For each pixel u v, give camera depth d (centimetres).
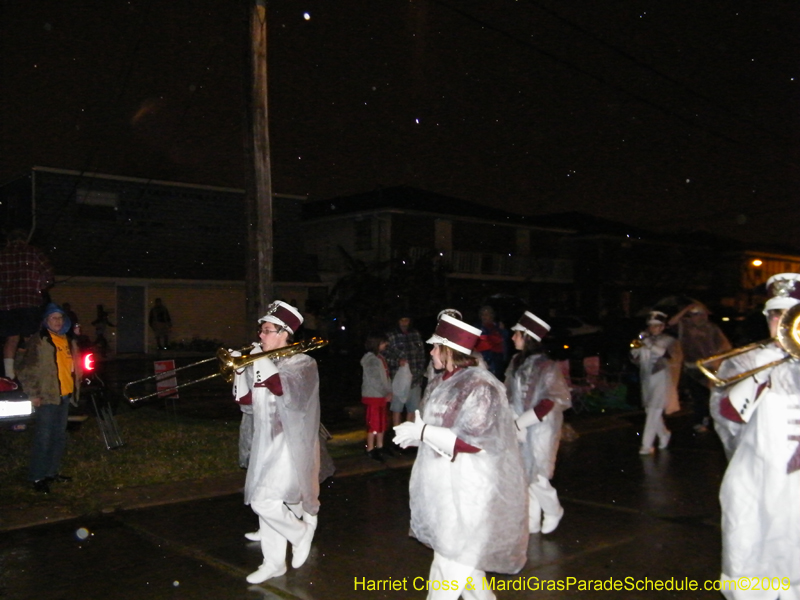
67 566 559
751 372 398
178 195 2905
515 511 412
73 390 796
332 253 3312
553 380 586
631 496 773
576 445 1080
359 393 1569
